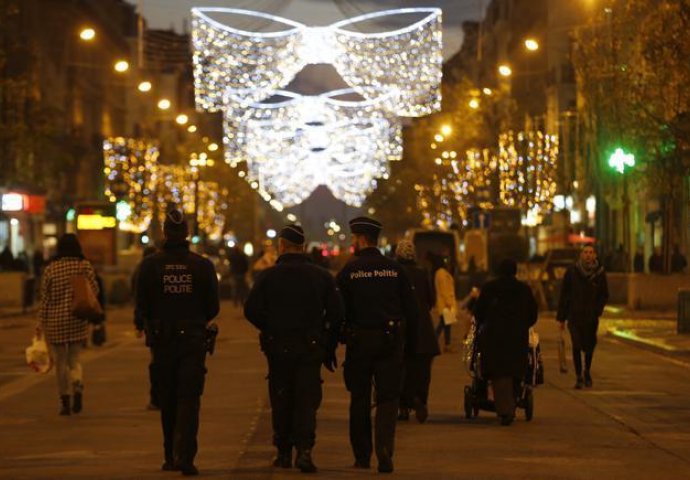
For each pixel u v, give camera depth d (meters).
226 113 96.31
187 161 184.50
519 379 32.66
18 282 94.50
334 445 29.05
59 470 25.59
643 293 85.94
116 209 105.25
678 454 27.84
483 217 116.19
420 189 180.25
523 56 183.62
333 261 174.12
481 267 127.12
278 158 130.62
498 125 145.88
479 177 140.88
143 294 24.64
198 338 24.58
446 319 55.53
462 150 148.62
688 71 65.12
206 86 81.50
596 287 41.31
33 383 44.22
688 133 65.06
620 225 135.38
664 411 35.72
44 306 35.06
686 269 111.88
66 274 34.94
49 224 156.75
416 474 24.89
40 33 149.38
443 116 167.75
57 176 126.06
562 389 41.31
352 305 25.06
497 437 30.42
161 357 24.61
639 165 87.75
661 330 66.00
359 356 25.02
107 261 104.62
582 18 161.88
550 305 87.94
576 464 26.39
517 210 116.00
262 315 24.83
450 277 56.00
